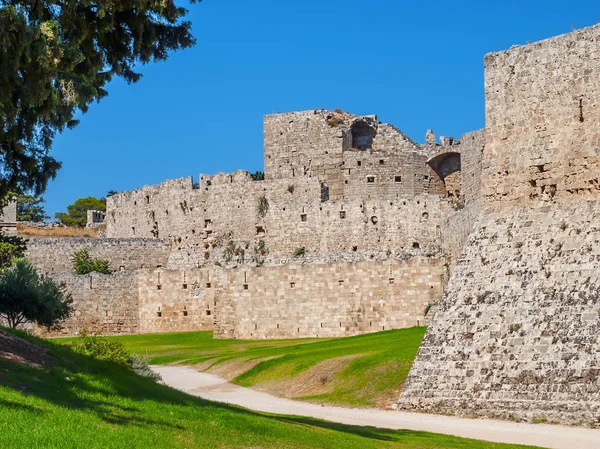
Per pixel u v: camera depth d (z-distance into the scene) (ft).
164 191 438.81
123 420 114.83
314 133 427.33
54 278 371.97
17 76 125.49
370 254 364.58
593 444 132.26
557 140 168.66
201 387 222.69
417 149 426.10
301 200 398.83
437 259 297.12
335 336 305.12
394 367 197.67
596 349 150.61
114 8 146.30
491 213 177.47
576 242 162.30
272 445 119.65
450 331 170.81
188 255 419.95
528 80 173.68
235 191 411.13
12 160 147.43
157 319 373.81
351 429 145.28
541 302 161.68
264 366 236.02
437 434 143.74
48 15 137.59
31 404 108.78
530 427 148.25
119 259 423.23
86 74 144.36
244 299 320.91
